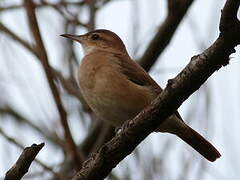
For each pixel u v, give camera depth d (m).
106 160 7.30
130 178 9.16
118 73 9.98
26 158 6.26
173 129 9.81
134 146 7.18
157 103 6.68
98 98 10.05
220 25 5.84
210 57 6.07
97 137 11.94
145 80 10.11
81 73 10.27
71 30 11.61
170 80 6.48
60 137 10.70
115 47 11.77
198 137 9.66
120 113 9.99
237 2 5.64
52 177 10.57
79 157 9.22
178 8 11.50
